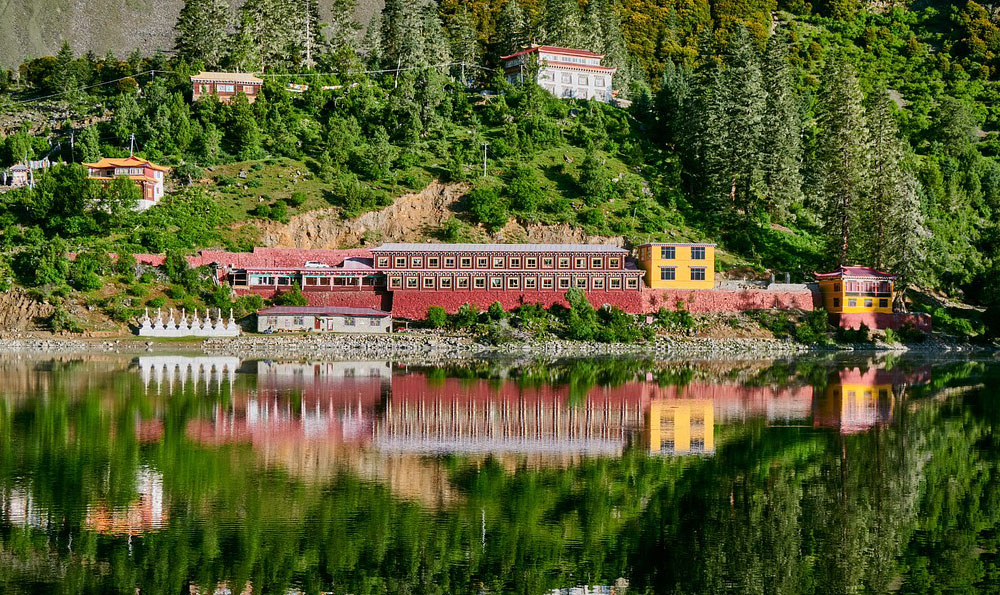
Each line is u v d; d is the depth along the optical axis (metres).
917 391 101.12
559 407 87.56
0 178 195.25
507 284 158.62
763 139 188.38
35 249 151.88
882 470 63.75
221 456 66.25
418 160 193.88
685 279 159.75
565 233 177.62
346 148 193.25
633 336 148.25
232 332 145.25
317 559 46.31
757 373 116.50
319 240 174.12
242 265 158.62
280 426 77.00
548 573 44.94
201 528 50.53
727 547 48.28
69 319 142.25
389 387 99.50
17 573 44.22
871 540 49.41
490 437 73.44
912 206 163.62
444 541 48.78
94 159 194.88
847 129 175.62
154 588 42.69
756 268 172.25
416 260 157.62
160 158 192.62
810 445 71.56
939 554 47.38
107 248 156.75
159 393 93.56
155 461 64.56
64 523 51.06
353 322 151.12
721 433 75.81
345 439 72.25
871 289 158.00
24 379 103.50
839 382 108.31
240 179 184.75
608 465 64.56
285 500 55.50
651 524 51.69
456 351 141.25
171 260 153.62
